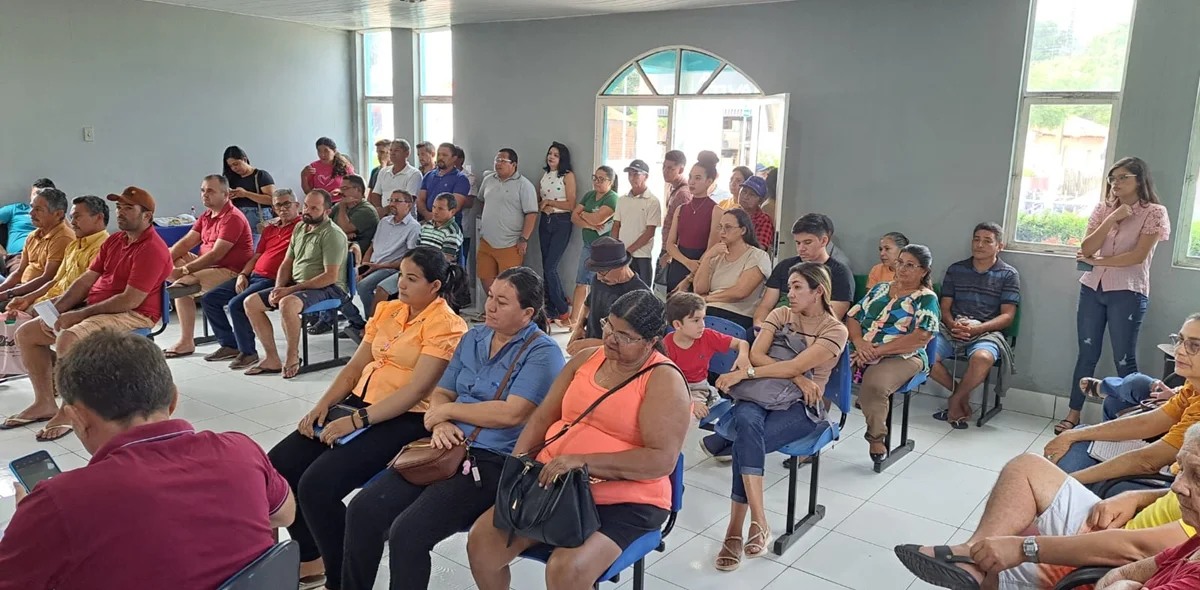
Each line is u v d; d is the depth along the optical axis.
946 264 5.05
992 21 4.71
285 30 7.67
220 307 5.43
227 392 4.82
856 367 3.97
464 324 2.95
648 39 6.14
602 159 6.57
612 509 2.21
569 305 6.93
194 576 1.46
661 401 2.23
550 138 6.81
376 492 2.45
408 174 7.15
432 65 7.73
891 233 4.88
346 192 6.30
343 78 8.26
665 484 2.31
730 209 4.49
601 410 2.29
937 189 5.02
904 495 3.63
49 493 1.39
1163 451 2.57
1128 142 4.37
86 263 4.56
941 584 2.25
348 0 6.18
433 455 2.44
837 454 4.12
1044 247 4.80
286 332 5.09
